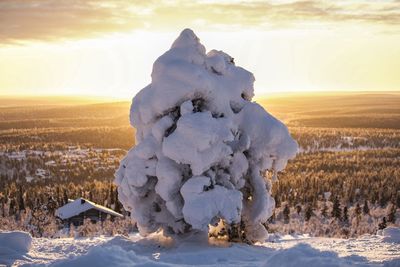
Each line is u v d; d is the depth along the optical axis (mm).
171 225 21422
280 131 21797
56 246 20062
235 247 19406
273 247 21312
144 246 20734
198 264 16172
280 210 62406
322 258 11312
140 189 21250
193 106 21000
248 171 21969
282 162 22125
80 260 12836
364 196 75438
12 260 16562
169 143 20109
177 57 21562
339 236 44938
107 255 13047
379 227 49125
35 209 63094
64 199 68938
